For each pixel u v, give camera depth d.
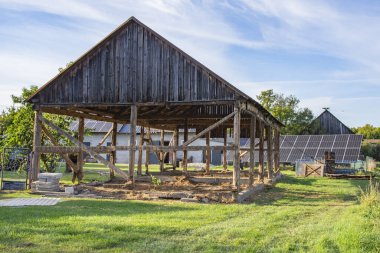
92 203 13.26
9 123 26.83
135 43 17.33
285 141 39.62
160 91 16.81
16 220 9.41
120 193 15.97
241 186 18.59
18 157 24.36
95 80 17.72
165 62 16.84
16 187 17.58
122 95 17.33
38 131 18.08
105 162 17.16
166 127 28.20
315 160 33.03
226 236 8.30
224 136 29.36
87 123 43.97
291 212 12.02
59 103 18.00
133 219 9.98
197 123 26.02
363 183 23.53
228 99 15.80
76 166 19.72
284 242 7.86
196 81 16.33
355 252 6.95
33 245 7.26
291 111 53.91
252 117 18.27
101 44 17.67
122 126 42.88
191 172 26.91
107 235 8.07
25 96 23.34
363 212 11.00
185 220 10.10
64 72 18.02
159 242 7.69
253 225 9.66
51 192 15.94
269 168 23.95
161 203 13.80
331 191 19.02
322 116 58.00
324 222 10.34
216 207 12.85
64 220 9.55
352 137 37.69
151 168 33.44
